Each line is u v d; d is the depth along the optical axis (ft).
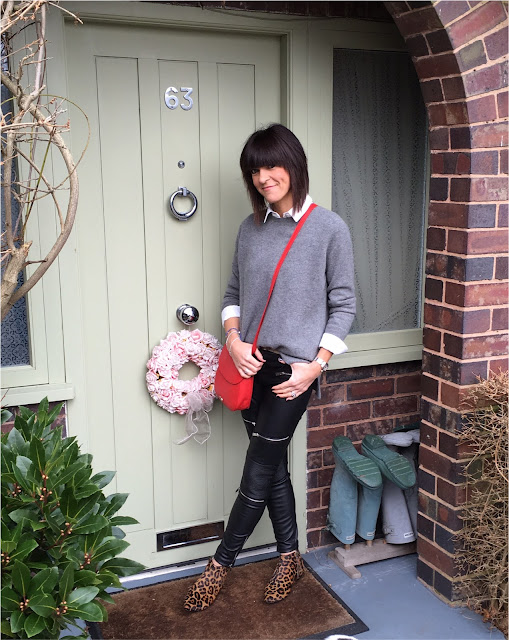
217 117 9.14
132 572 6.65
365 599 9.00
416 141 10.41
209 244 9.36
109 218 8.75
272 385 8.21
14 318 8.41
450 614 8.70
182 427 9.53
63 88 8.11
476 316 8.44
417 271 10.75
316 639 8.10
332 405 10.07
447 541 8.84
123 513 9.41
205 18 8.57
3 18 6.15
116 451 9.26
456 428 8.55
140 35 8.57
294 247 7.92
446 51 7.89
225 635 8.18
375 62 9.93
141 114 8.72
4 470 6.20
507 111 8.24
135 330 9.12
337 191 10.02
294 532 8.98
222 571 8.70
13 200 8.13
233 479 9.97
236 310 8.77
